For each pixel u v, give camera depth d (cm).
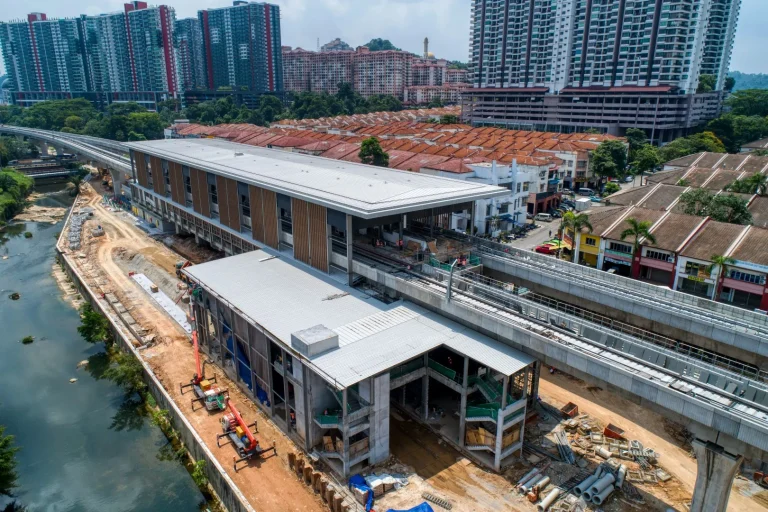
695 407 3139
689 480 3800
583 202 9069
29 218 12131
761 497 3678
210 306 5319
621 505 3553
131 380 5403
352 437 3956
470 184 6009
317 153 13850
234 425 4341
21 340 6544
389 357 3872
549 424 4428
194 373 5234
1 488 4075
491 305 4409
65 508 3988
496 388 4047
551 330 4003
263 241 6569
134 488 4181
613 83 19838
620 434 4238
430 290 4594
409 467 3931
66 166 17450
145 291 7306
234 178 6788
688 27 18138
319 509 3581
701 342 4575
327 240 5347
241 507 3584
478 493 3669
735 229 6894
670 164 12700
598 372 3569
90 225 10525
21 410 5194
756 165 11619
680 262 6800
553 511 3497
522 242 9269
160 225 9950
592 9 19725
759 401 3116
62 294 7894
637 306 4894
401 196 5253
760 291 6194
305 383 3922
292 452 4100
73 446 4678
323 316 4538
